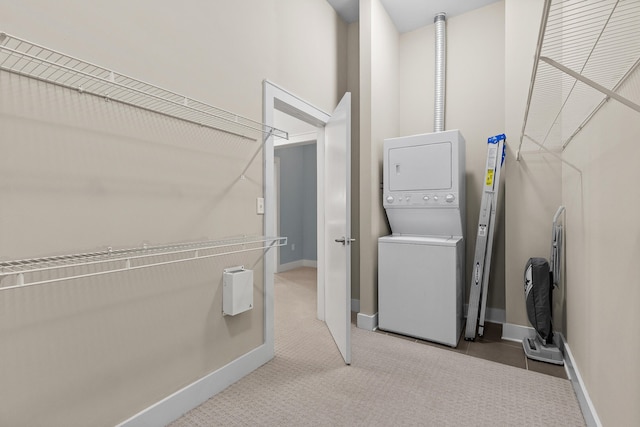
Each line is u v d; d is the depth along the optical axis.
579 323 1.79
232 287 1.81
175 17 1.58
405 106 3.43
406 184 2.78
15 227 1.08
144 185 1.45
